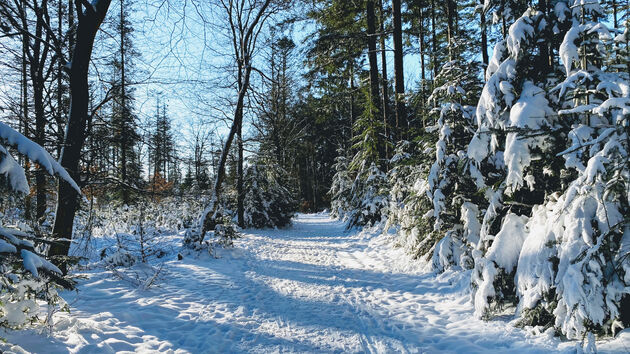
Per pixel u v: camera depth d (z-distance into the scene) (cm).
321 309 556
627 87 337
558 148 420
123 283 673
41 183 698
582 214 353
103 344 382
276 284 718
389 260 911
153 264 917
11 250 285
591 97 388
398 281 718
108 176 747
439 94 741
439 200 677
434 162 734
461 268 655
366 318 509
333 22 1466
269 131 1938
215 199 1130
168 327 475
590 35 389
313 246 1280
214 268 865
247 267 893
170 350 392
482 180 569
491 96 466
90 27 595
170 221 1816
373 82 1502
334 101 1688
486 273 467
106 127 750
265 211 1934
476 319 476
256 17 1160
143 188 873
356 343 423
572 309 335
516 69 471
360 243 1250
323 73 1526
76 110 601
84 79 603
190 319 507
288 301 599
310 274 812
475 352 384
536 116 415
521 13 503
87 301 554
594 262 327
